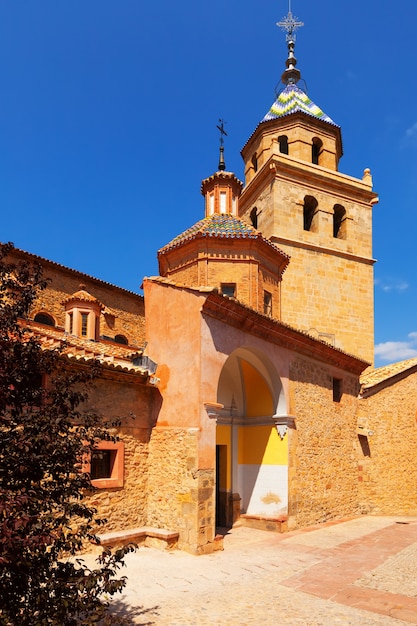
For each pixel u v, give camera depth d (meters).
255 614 7.37
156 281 13.18
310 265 26.44
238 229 19.27
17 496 4.68
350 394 18.86
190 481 11.31
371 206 29.39
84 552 10.38
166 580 9.03
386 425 19.97
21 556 4.76
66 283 22.39
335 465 17.20
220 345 12.36
